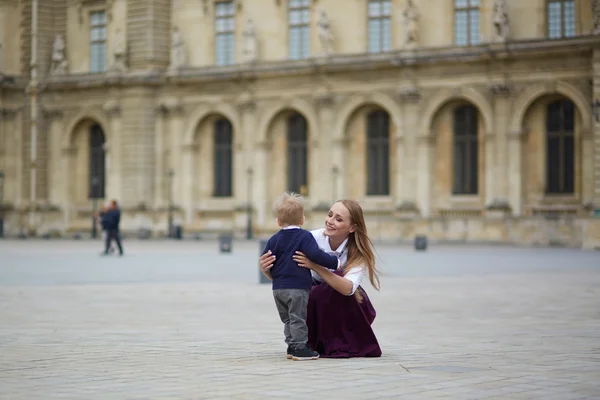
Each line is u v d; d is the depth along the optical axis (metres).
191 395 14.50
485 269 46.28
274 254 18.28
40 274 43.62
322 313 18.62
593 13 68.81
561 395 14.57
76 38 92.38
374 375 16.41
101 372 16.83
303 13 82.12
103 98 89.56
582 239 68.81
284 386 15.30
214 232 85.75
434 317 26.62
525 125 73.38
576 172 71.75
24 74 93.81
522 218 71.88
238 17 84.94
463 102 75.81
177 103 86.50
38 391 14.91
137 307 29.50
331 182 80.12
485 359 18.52
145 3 87.12
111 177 88.88
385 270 45.53
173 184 87.00
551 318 26.31
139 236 86.56
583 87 70.25
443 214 76.44
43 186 93.44
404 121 76.94
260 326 24.62
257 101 83.19
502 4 72.69
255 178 83.50
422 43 76.81
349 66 78.19
